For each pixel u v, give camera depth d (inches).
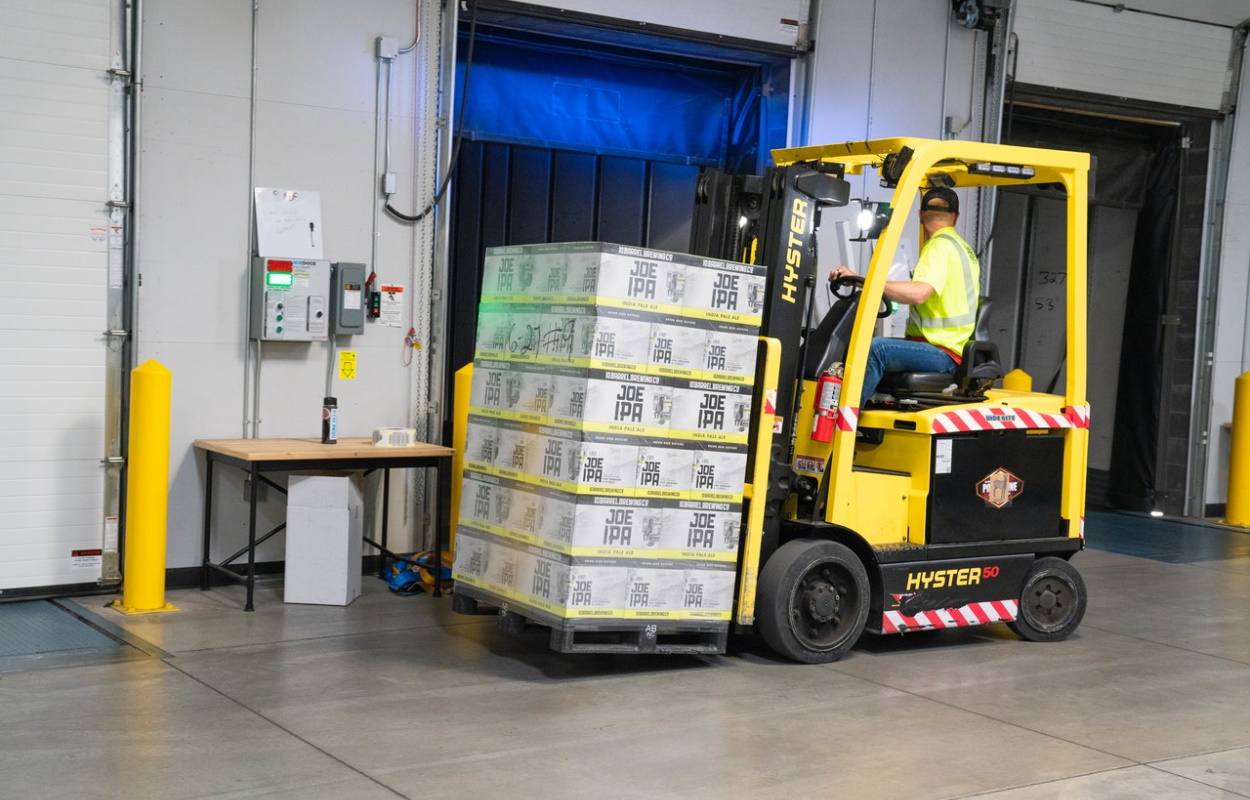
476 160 323.9
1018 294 433.1
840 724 180.5
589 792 148.3
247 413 259.0
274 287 253.8
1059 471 239.1
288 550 241.4
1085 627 254.1
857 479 218.1
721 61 338.3
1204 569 324.8
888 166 213.6
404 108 274.2
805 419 221.8
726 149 354.9
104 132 240.2
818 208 220.7
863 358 213.5
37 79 233.6
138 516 229.1
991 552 230.1
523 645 219.1
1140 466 422.3
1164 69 394.3
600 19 298.7
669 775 155.5
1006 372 434.6
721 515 201.0
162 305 248.8
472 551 214.8
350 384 271.3
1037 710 192.4
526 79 329.1
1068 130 407.5
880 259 211.9
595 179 338.3
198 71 249.9
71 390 240.4
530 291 206.7
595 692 191.5
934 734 177.6
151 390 225.5
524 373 205.5
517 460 205.2
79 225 239.1
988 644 236.4
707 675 204.7
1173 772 165.3
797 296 216.8
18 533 237.6
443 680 194.5
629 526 193.3
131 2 240.4
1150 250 418.3
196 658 201.5
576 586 189.8
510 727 171.9
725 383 199.5
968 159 219.5
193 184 250.8
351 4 265.9
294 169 261.7
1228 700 202.1
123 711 172.4
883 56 342.6
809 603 211.3
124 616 228.4
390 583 261.4
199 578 256.2
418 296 278.5
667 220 348.8
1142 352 421.1
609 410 190.1
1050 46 374.3
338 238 267.9
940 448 222.8
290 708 176.6
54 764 150.8
